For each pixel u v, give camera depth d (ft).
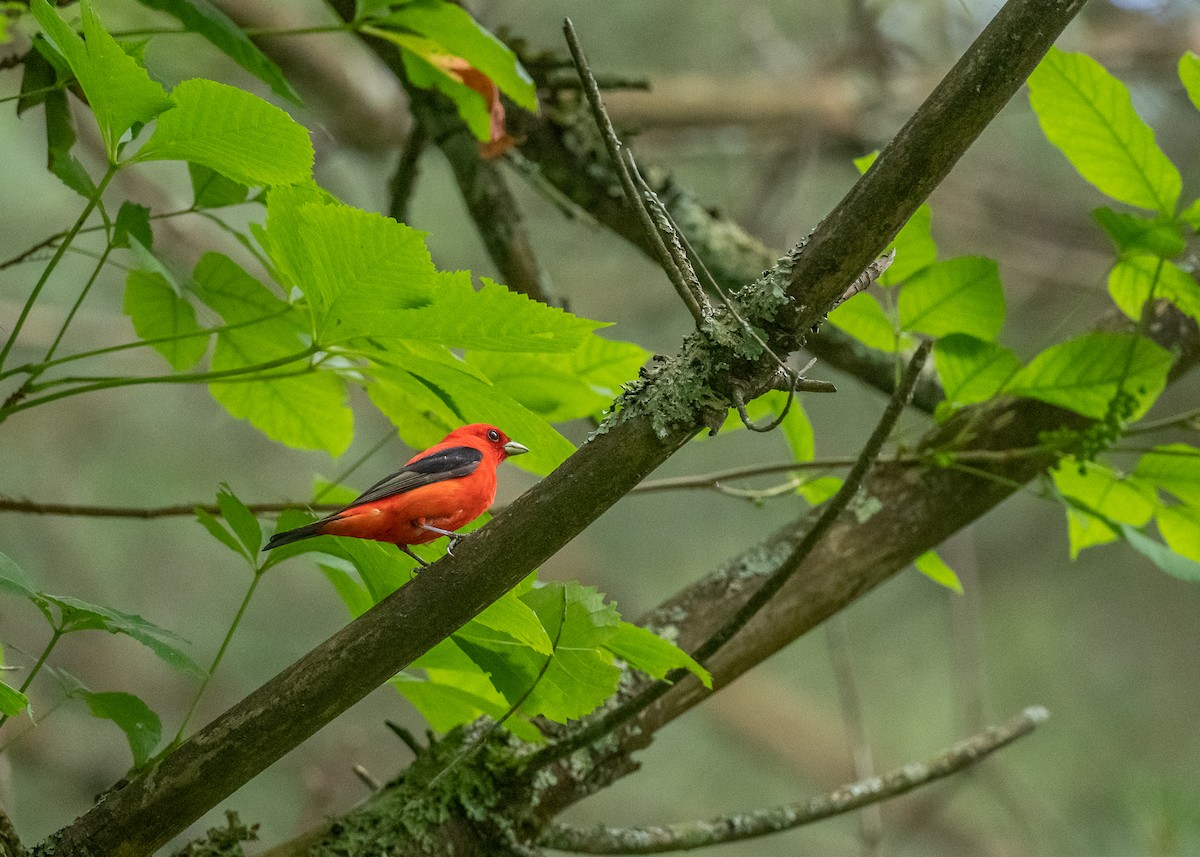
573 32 16.63
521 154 29.50
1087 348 22.67
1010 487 24.00
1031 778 69.67
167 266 20.99
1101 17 62.18
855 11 59.47
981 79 15.15
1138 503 24.27
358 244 14.93
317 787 47.19
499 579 15.92
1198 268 25.23
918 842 70.03
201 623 64.80
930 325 23.71
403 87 29.04
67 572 62.44
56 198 57.47
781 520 70.59
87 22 14.99
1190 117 63.77
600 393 21.54
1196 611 72.84
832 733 72.84
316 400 23.18
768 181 56.65
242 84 47.39
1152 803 35.60
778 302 15.85
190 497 64.80
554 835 20.75
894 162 15.43
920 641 74.84
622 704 20.94
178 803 16.25
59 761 59.67
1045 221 66.23
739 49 62.90
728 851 69.87
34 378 16.72
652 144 60.23
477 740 20.80
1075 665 72.54
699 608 22.86
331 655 16.06
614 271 68.90
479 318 15.52
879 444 18.13
